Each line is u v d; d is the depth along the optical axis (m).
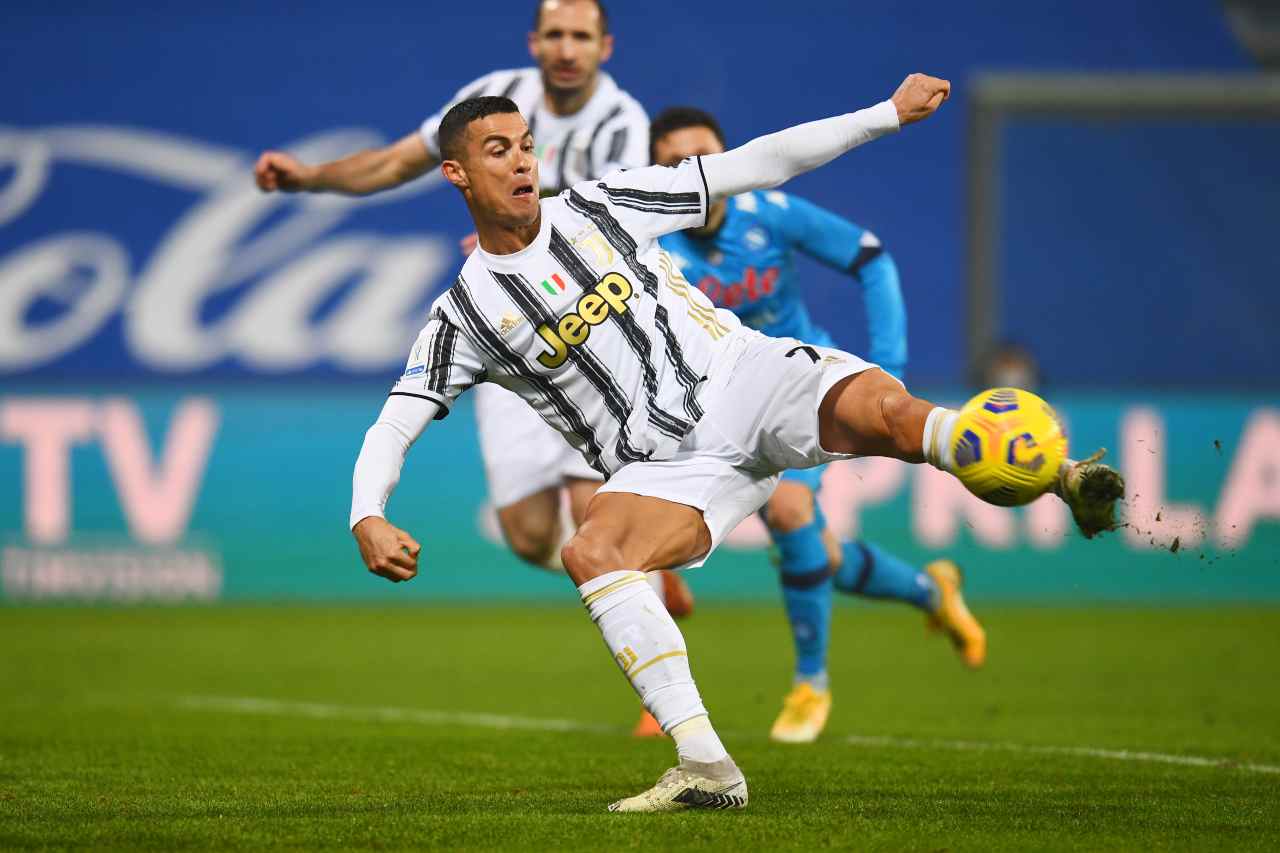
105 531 46.91
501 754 20.45
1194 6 57.06
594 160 24.11
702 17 53.44
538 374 15.05
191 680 32.50
